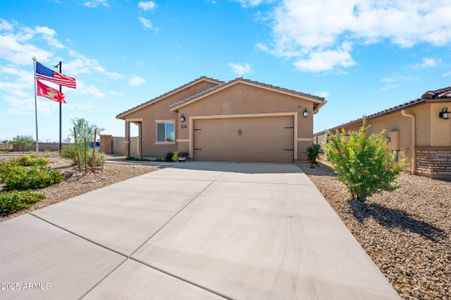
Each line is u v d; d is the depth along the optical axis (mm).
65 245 3078
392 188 4406
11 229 3645
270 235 3234
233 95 12641
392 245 2932
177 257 2723
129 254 2822
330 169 9328
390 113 9922
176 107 13469
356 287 2104
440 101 7609
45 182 6402
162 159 14422
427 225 3559
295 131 11758
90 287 2199
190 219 3898
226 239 3146
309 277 2268
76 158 8477
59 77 17688
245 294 2045
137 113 17000
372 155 4500
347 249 2814
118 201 4992
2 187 6262
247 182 6535
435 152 8000
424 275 2289
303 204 4555
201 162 12125
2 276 2400
